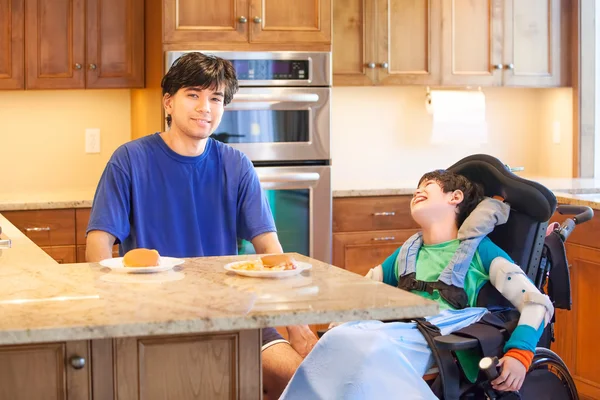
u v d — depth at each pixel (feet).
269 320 4.67
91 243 7.81
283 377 6.95
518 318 7.55
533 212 7.85
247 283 5.56
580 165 15.99
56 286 5.43
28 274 5.90
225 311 4.72
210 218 8.30
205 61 7.89
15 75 13.53
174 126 8.07
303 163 13.56
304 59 13.33
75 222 12.81
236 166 8.36
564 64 15.81
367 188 14.15
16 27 13.48
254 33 13.12
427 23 14.93
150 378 5.02
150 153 8.10
